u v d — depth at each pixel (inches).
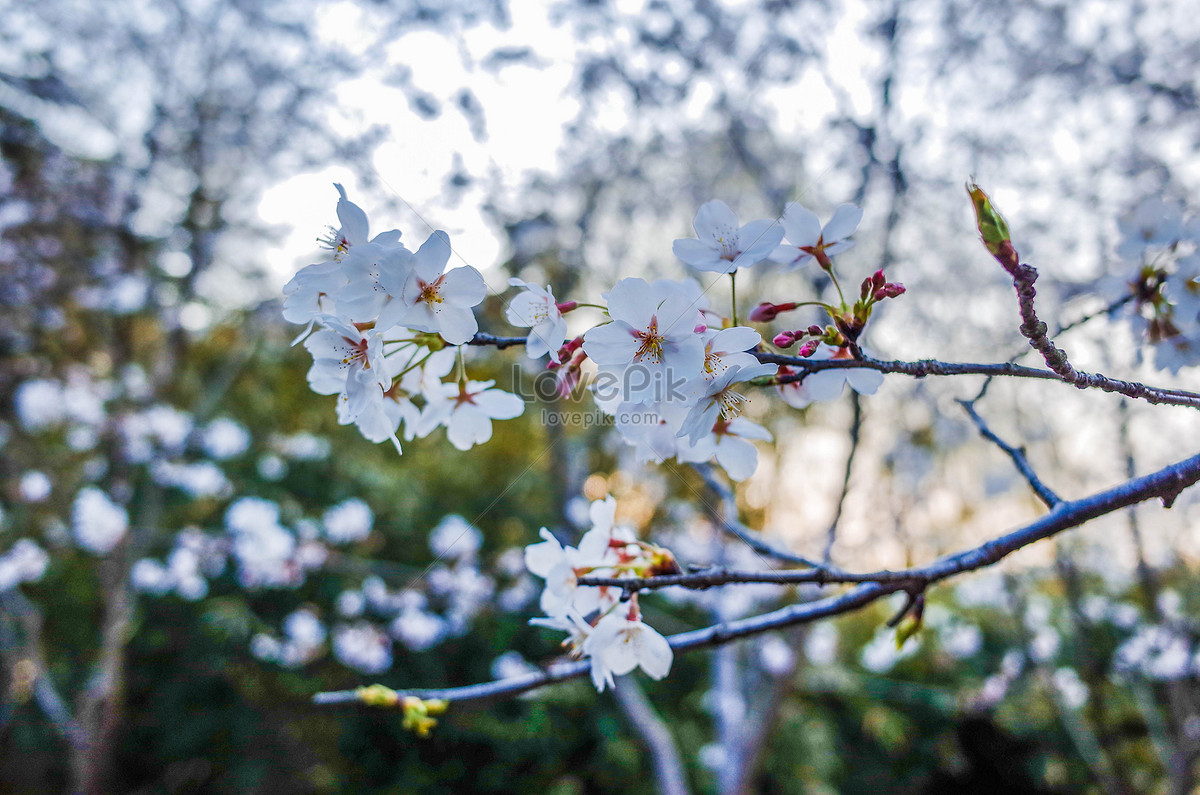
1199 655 122.0
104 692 146.3
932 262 148.8
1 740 167.8
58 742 168.7
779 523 165.6
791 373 35.5
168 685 171.9
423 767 175.5
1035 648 160.9
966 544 159.6
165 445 160.4
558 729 173.5
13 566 142.1
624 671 41.2
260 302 183.2
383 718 170.2
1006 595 158.2
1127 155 129.8
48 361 173.2
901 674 217.2
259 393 220.7
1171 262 47.5
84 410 157.8
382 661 144.2
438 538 159.3
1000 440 45.7
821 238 39.0
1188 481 37.9
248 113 168.6
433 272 33.3
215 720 170.7
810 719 195.9
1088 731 156.6
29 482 148.3
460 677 180.5
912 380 139.7
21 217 157.8
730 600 145.3
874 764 209.3
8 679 161.0
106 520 141.9
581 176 151.6
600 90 139.5
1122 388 30.9
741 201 170.7
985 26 135.1
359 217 35.1
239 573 152.9
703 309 40.4
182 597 164.9
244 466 192.4
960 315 144.0
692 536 160.6
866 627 224.4
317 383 37.5
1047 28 136.1
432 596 160.1
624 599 38.9
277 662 155.6
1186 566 126.8
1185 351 47.5
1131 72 131.1
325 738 184.4
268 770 175.9
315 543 153.9
